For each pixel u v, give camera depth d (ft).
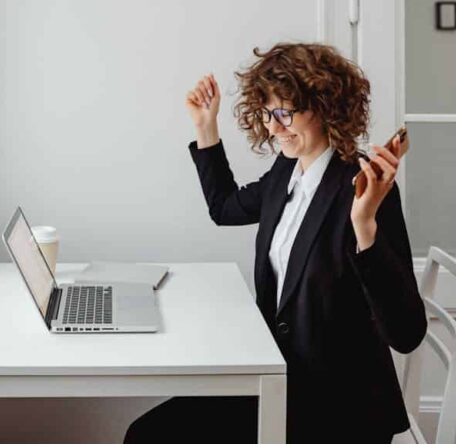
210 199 5.88
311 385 4.38
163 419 4.89
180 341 4.30
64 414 7.30
